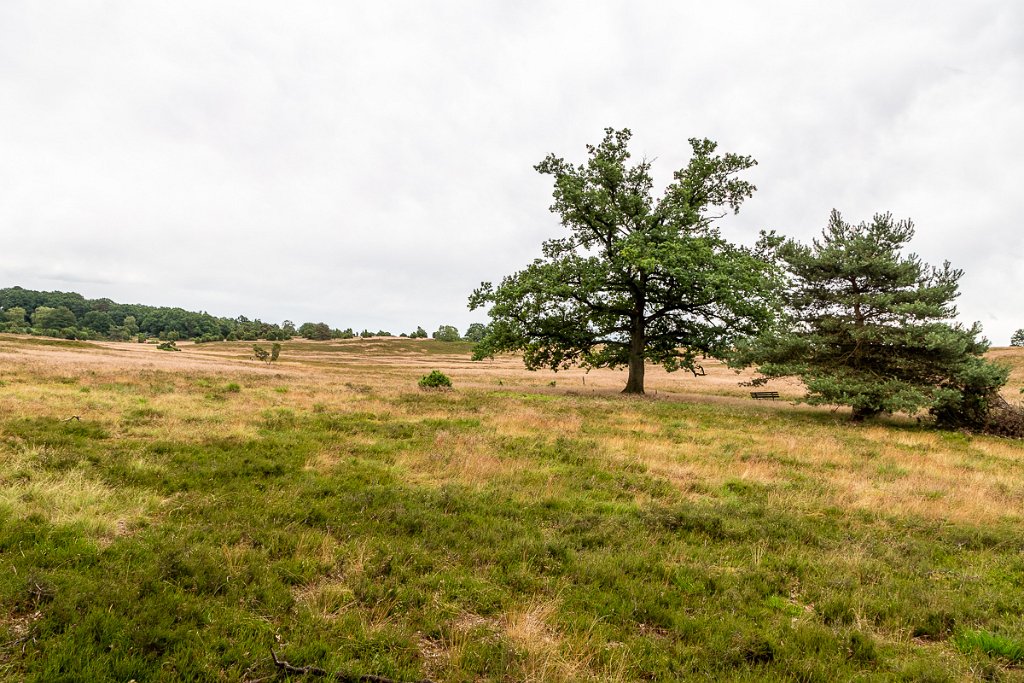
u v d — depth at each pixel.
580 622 5.21
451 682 4.23
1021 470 14.45
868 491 10.93
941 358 23.03
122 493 8.09
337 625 4.91
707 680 4.43
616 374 67.25
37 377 22.47
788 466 13.17
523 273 33.22
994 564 7.26
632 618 5.42
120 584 5.16
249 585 5.52
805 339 25.66
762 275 27.84
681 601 5.80
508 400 24.66
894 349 24.25
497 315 31.78
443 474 10.72
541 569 6.53
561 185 31.97
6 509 6.81
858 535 8.33
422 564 6.36
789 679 4.49
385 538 7.17
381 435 14.35
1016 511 9.96
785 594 6.22
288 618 5.02
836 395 23.41
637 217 31.47
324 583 5.77
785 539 7.97
